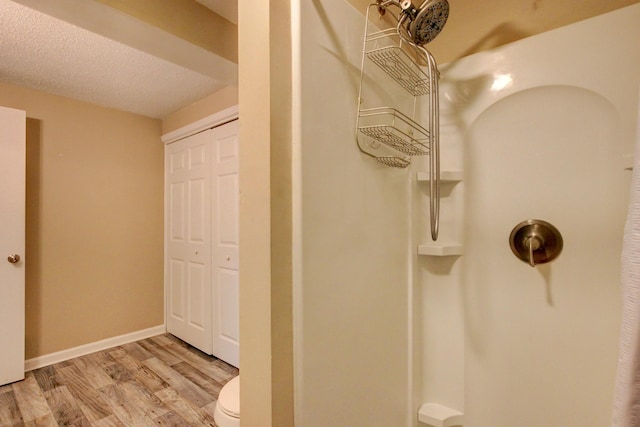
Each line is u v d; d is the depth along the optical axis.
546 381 1.07
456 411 1.18
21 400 1.82
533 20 1.05
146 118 2.84
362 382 0.88
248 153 0.67
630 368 0.46
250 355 0.67
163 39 1.32
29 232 2.20
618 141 0.94
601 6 0.94
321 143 0.74
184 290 2.71
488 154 1.16
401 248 1.10
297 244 0.69
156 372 2.17
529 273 1.10
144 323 2.79
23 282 2.05
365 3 0.93
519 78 1.06
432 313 1.24
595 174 0.98
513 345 1.12
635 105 0.89
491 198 1.16
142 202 2.80
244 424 0.68
